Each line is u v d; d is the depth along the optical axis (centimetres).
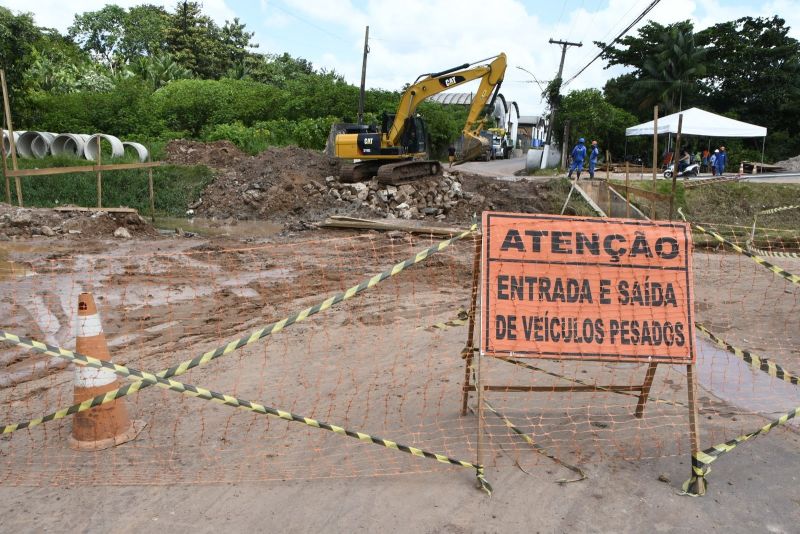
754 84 4769
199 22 6475
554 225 382
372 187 2089
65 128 3362
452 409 479
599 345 372
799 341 664
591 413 473
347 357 604
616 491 363
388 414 468
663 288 383
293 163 2367
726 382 539
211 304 829
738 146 4334
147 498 350
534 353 367
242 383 532
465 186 2175
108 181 2198
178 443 420
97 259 1116
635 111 5006
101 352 415
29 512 335
